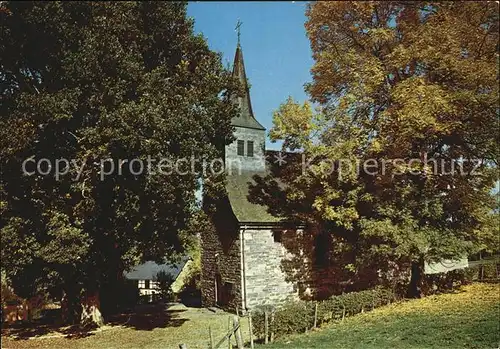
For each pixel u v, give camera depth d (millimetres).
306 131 22000
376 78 19969
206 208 24531
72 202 18766
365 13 22281
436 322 15742
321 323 18031
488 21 21719
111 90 17016
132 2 20078
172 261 22109
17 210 19125
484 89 19469
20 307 26500
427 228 20016
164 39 21406
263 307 23391
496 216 21297
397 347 13172
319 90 22562
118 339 19328
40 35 17734
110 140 16359
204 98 20391
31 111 16641
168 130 17312
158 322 23031
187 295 35031
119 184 18359
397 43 21828
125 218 18719
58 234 17375
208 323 21969
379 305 20719
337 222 21219
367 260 21328
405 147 20125
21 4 17688
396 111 19094
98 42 17609
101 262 20547
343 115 20953
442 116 19125
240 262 23984
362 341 14328
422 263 22078
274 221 24797
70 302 23938
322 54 21703
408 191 19922
